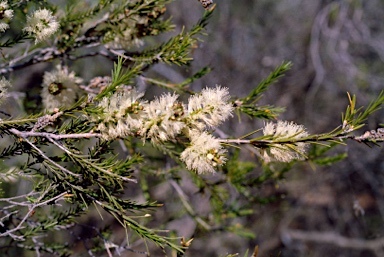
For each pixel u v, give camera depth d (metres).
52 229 0.45
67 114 0.38
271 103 1.47
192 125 0.38
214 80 1.44
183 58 0.44
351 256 1.60
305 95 1.50
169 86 0.52
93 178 0.38
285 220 1.54
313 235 1.57
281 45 1.55
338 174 1.51
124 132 0.37
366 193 1.58
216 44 1.47
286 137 0.37
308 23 1.54
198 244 1.38
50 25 0.41
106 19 0.48
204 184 0.58
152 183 0.96
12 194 1.06
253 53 1.54
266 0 1.55
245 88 1.50
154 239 0.38
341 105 1.45
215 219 0.63
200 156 0.37
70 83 0.47
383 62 1.46
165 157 0.62
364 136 0.36
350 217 1.57
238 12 1.53
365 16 1.49
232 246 1.45
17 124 0.38
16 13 0.50
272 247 1.52
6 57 0.49
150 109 0.37
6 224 0.49
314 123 1.47
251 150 0.57
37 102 0.55
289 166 0.57
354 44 1.50
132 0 0.48
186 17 1.40
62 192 0.40
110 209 0.38
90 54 0.52
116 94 0.38
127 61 0.48
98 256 0.55
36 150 0.38
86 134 0.38
